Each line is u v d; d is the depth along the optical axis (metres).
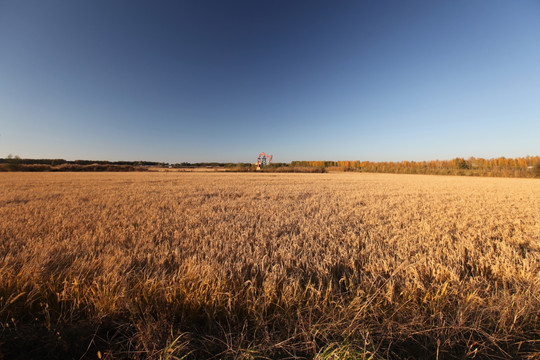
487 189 13.34
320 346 1.64
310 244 3.63
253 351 1.53
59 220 5.00
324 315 1.80
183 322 1.78
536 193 11.47
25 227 4.37
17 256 2.81
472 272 2.71
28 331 1.60
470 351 1.57
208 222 5.10
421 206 7.58
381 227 4.77
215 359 1.54
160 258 2.89
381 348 1.64
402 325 1.70
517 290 2.08
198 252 3.18
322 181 20.45
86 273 2.31
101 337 1.68
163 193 10.59
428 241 3.79
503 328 1.72
